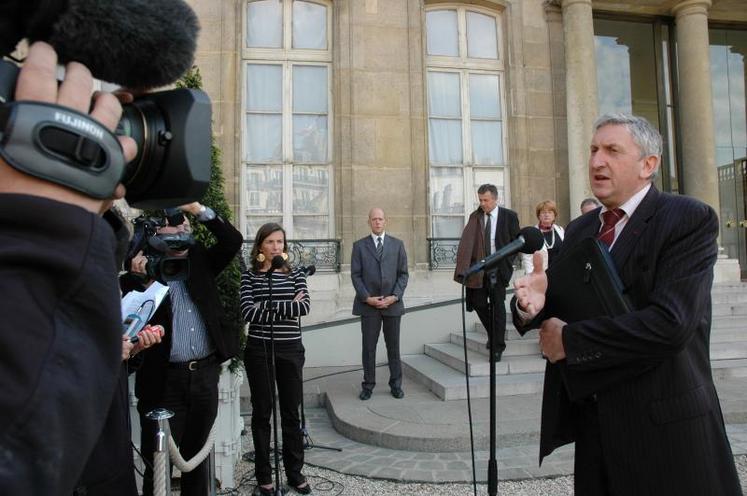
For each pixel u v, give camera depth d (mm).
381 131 9109
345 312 8461
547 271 2088
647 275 1833
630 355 1696
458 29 9836
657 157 2006
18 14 760
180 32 836
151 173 833
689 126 10031
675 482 1714
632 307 1813
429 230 9242
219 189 4285
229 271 4254
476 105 9852
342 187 8953
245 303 4027
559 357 1847
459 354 7195
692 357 1829
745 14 11039
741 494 1799
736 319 7766
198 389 3186
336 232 8977
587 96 9242
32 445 596
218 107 8680
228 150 8688
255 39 9148
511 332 7148
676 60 10930
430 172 9586
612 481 1811
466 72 9812
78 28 767
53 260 633
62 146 647
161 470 2205
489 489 2465
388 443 4801
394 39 9258
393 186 9094
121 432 1423
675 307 1679
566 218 9695
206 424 3232
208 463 3168
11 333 598
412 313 8539
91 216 688
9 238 631
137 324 2471
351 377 7453
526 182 9625
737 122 11398
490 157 9828
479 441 4668
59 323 646
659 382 1761
